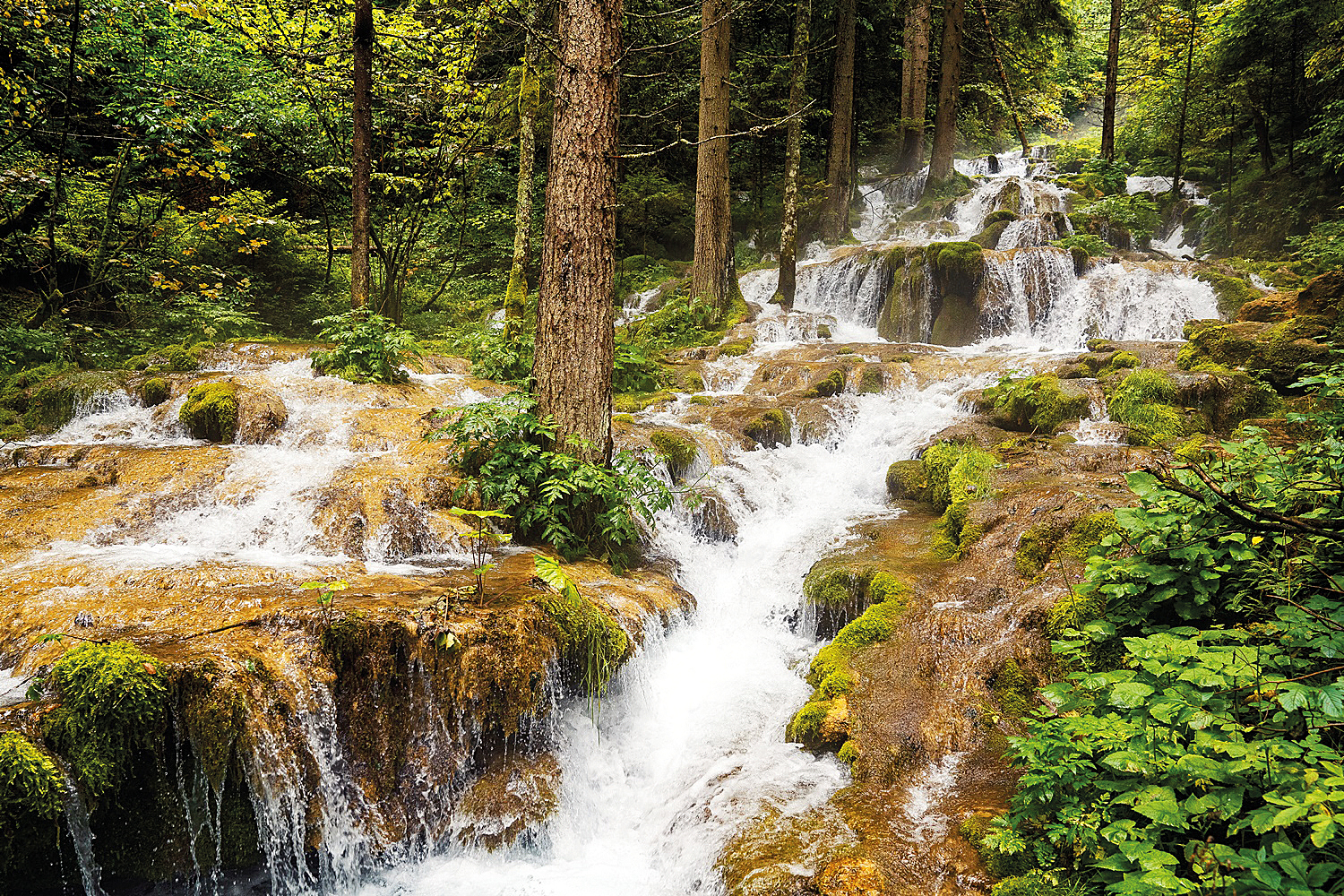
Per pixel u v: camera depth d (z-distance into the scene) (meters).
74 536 5.82
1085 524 5.60
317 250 15.30
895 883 3.82
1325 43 15.49
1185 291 11.95
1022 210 18.62
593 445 6.52
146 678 3.82
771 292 16.84
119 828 3.82
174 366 9.10
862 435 9.06
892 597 5.98
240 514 6.25
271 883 4.13
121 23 10.80
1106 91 19.56
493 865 4.53
